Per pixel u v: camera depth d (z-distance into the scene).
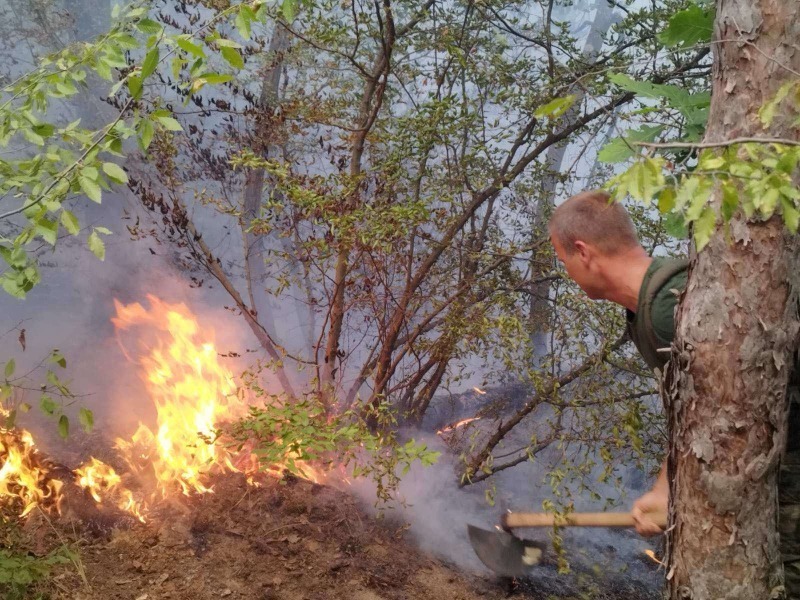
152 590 2.65
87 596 2.53
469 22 4.32
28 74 2.58
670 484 1.62
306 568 2.99
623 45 3.98
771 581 1.53
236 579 2.82
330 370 3.99
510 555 2.76
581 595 3.38
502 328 3.36
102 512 3.02
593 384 3.50
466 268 4.12
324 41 3.67
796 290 1.44
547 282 4.40
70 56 2.46
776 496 1.54
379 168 3.70
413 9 4.32
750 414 1.46
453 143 3.92
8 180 2.25
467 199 4.49
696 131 2.12
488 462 3.37
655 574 3.72
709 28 1.99
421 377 4.12
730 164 1.19
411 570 3.20
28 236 2.14
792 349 1.47
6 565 2.30
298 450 2.69
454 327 3.65
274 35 5.28
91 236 2.05
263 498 3.35
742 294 1.43
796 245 1.41
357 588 2.96
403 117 3.81
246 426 2.85
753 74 1.40
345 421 3.19
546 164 4.09
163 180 4.43
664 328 1.67
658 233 3.52
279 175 3.53
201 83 2.15
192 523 3.08
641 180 1.18
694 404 1.51
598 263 1.85
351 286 3.92
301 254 4.03
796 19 1.37
